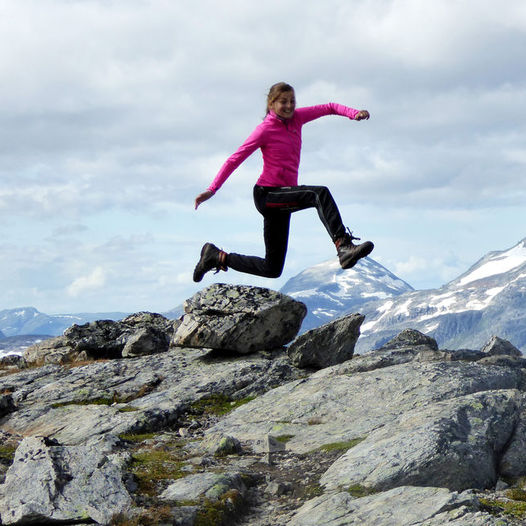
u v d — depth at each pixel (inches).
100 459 399.2
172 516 370.3
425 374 524.1
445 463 388.2
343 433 462.6
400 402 490.0
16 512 365.7
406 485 384.8
